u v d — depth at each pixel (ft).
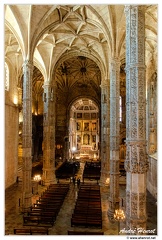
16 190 81.25
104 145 86.12
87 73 137.49
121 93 133.69
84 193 68.08
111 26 55.01
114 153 55.36
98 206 56.34
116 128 56.03
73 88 146.41
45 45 82.33
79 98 146.92
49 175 88.22
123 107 133.59
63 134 147.02
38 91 147.43
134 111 30.32
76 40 82.33
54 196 65.10
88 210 53.42
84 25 71.67
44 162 88.48
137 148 29.48
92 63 127.44
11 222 51.37
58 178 98.58
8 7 52.95
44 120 89.35
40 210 53.83
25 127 59.26
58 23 67.67
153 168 71.51
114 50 56.75
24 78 60.39
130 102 30.63
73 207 62.75
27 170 58.49
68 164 123.03
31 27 58.75
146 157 29.81
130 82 30.91
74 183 91.56
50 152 89.35
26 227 48.62
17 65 91.56
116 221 52.11
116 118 56.29
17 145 95.71
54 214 51.42
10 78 88.07
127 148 30.53
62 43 82.94
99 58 85.71
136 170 29.07
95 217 49.06
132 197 29.30
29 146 59.36
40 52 83.51
